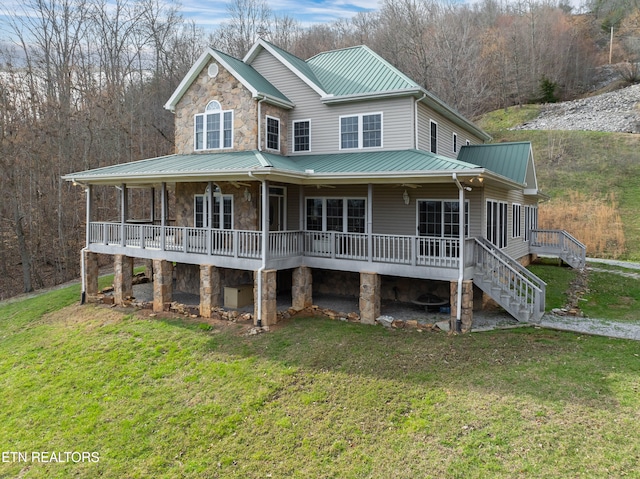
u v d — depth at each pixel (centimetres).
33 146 2333
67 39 2811
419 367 863
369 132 1435
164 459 686
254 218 1412
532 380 775
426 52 3594
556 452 593
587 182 2958
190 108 1594
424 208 1352
